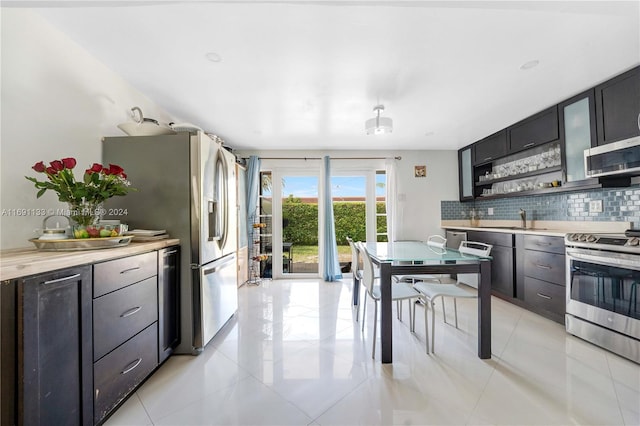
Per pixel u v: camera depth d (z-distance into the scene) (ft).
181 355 6.55
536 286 9.02
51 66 5.18
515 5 4.31
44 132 5.09
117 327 4.49
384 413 4.55
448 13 4.76
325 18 4.87
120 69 6.59
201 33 5.27
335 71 6.72
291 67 6.52
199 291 6.57
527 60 6.31
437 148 14.52
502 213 12.92
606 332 6.58
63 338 3.53
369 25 5.08
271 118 9.93
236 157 13.14
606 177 7.57
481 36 5.42
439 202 14.70
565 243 7.67
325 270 14.10
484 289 6.32
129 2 4.09
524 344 6.95
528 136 10.01
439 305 10.14
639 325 5.95
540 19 4.92
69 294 3.63
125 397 4.67
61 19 4.94
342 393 5.08
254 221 13.98
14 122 4.59
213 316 7.14
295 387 5.27
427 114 9.71
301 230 14.85
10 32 4.52
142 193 6.52
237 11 4.67
